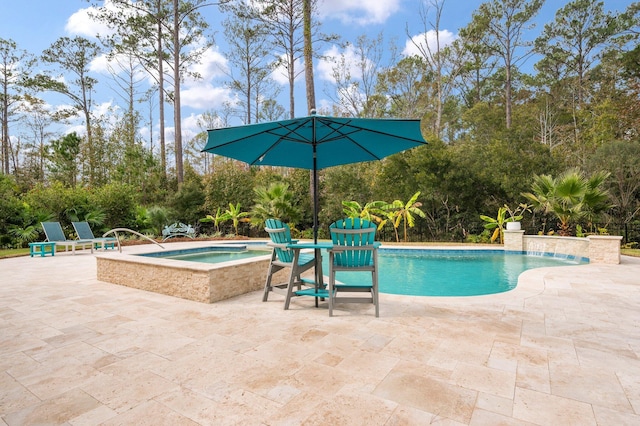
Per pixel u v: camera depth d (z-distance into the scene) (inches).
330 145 176.4
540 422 70.0
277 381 87.8
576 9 963.3
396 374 90.9
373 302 146.1
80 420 71.9
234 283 184.2
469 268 322.3
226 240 552.4
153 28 834.2
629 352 105.4
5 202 466.9
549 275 239.9
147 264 197.0
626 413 73.3
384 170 571.2
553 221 489.4
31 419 72.3
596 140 653.3
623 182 462.0
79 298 180.4
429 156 535.2
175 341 117.1
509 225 403.2
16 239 462.3
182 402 78.5
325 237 602.9
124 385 86.8
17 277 243.9
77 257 362.3
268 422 70.5
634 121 634.8
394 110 984.3
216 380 88.8
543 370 93.1
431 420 70.6
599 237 304.2
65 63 1008.2
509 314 145.8
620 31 928.9
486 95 1140.5
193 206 690.8
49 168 908.0
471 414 72.8
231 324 135.1
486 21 847.1
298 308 159.2
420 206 537.6
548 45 1019.9
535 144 534.6
